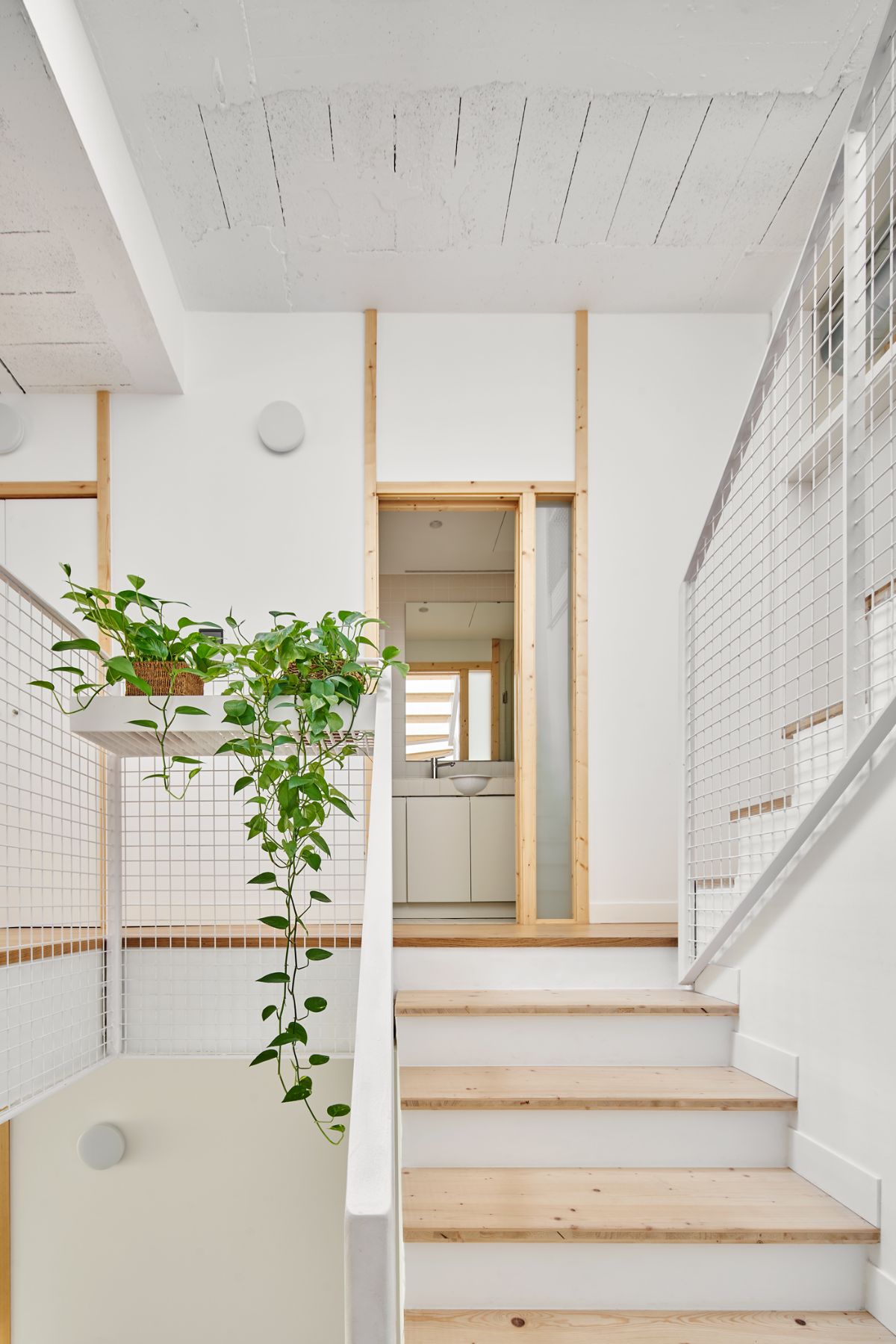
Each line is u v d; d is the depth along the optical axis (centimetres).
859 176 189
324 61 271
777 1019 213
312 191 320
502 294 377
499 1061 235
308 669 212
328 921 346
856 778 182
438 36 263
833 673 313
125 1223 306
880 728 170
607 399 388
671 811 374
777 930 214
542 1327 161
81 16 252
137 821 348
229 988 275
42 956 227
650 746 376
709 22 259
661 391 389
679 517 385
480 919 479
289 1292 303
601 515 384
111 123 280
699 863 278
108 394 378
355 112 289
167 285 350
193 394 380
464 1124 201
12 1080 212
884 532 248
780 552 338
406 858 480
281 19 256
